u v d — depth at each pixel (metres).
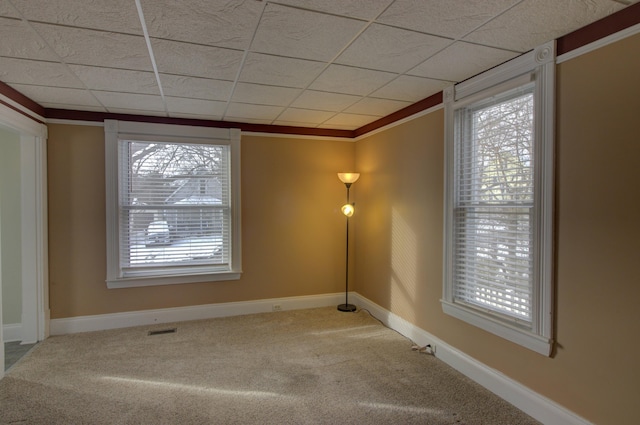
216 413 2.21
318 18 1.78
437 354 3.00
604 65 1.80
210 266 4.04
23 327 3.29
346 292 4.42
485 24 1.86
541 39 2.03
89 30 1.89
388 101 3.23
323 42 2.05
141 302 3.78
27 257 3.30
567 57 1.98
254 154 4.13
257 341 3.35
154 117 3.74
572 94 1.95
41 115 3.34
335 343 3.31
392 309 3.71
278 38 2.00
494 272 2.49
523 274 2.28
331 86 2.82
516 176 2.32
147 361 2.92
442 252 2.94
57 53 2.18
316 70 2.48
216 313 4.04
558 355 2.04
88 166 3.57
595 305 1.86
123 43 2.05
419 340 3.24
